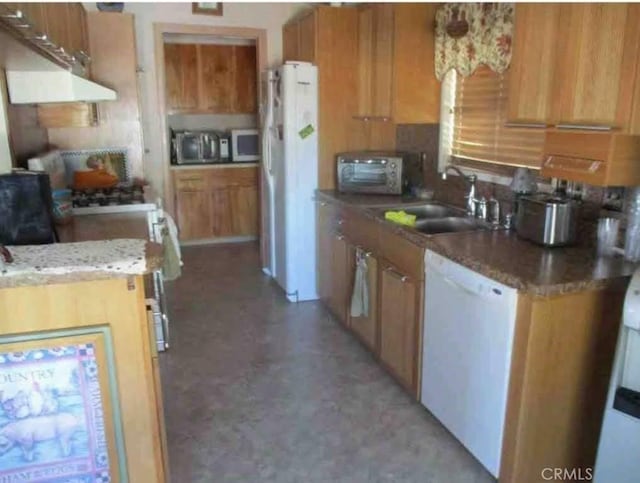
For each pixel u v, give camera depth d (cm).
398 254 269
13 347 135
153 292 311
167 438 239
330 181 397
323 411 262
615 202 216
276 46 470
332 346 333
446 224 296
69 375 142
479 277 202
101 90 286
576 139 196
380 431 245
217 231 590
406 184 370
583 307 184
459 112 323
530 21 214
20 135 294
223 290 438
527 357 182
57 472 148
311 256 407
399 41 323
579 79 192
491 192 294
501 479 200
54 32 210
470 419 217
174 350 328
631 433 168
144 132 479
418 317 253
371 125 394
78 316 138
